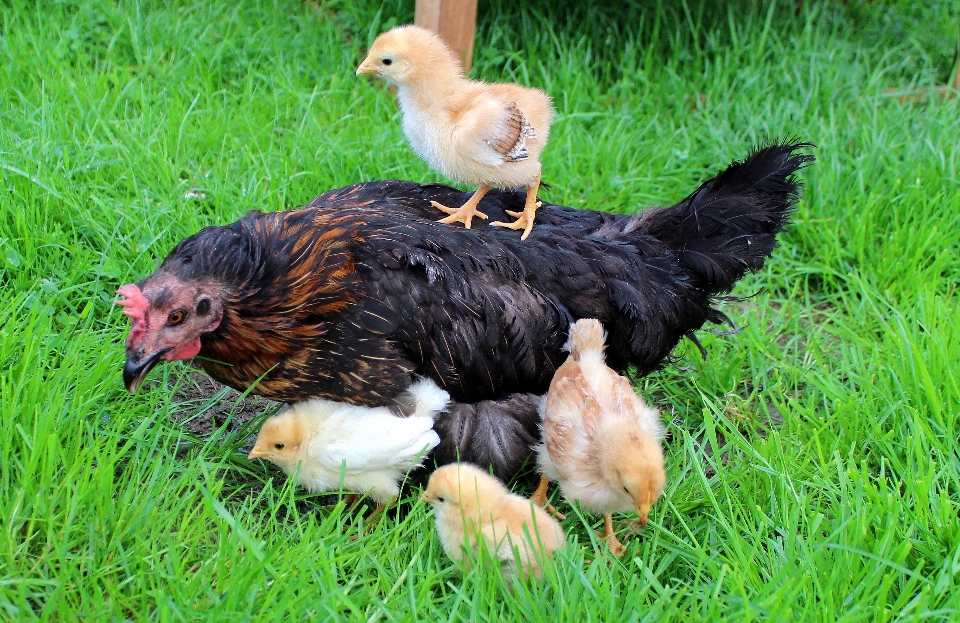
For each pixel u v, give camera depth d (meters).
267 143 1.70
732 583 1.29
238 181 1.63
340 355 1.34
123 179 1.60
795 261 1.67
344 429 1.35
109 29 1.83
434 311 1.36
